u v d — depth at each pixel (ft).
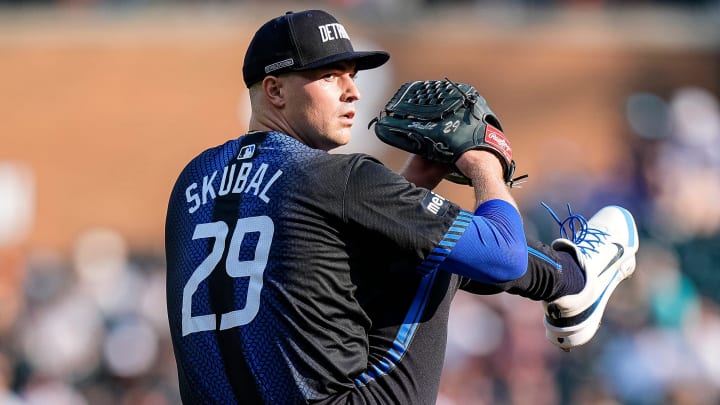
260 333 33.27
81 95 157.79
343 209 33.47
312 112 36.35
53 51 158.10
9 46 157.99
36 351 122.31
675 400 107.34
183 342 34.86
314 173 33.91
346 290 33.73
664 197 131.85
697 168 136.46
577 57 157.79
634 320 110.32
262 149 35.45
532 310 112.98
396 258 33.96
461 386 109.91
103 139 157.48
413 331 34.58
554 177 137.80
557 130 155.74
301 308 33.12
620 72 157.58
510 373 110.52
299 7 162.81
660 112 150.51
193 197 36.09
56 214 155.43
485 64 157.58
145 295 132.16
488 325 112.37
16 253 149.89
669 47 158.40
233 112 157.69
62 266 144.05
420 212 33.58
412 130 36.50
